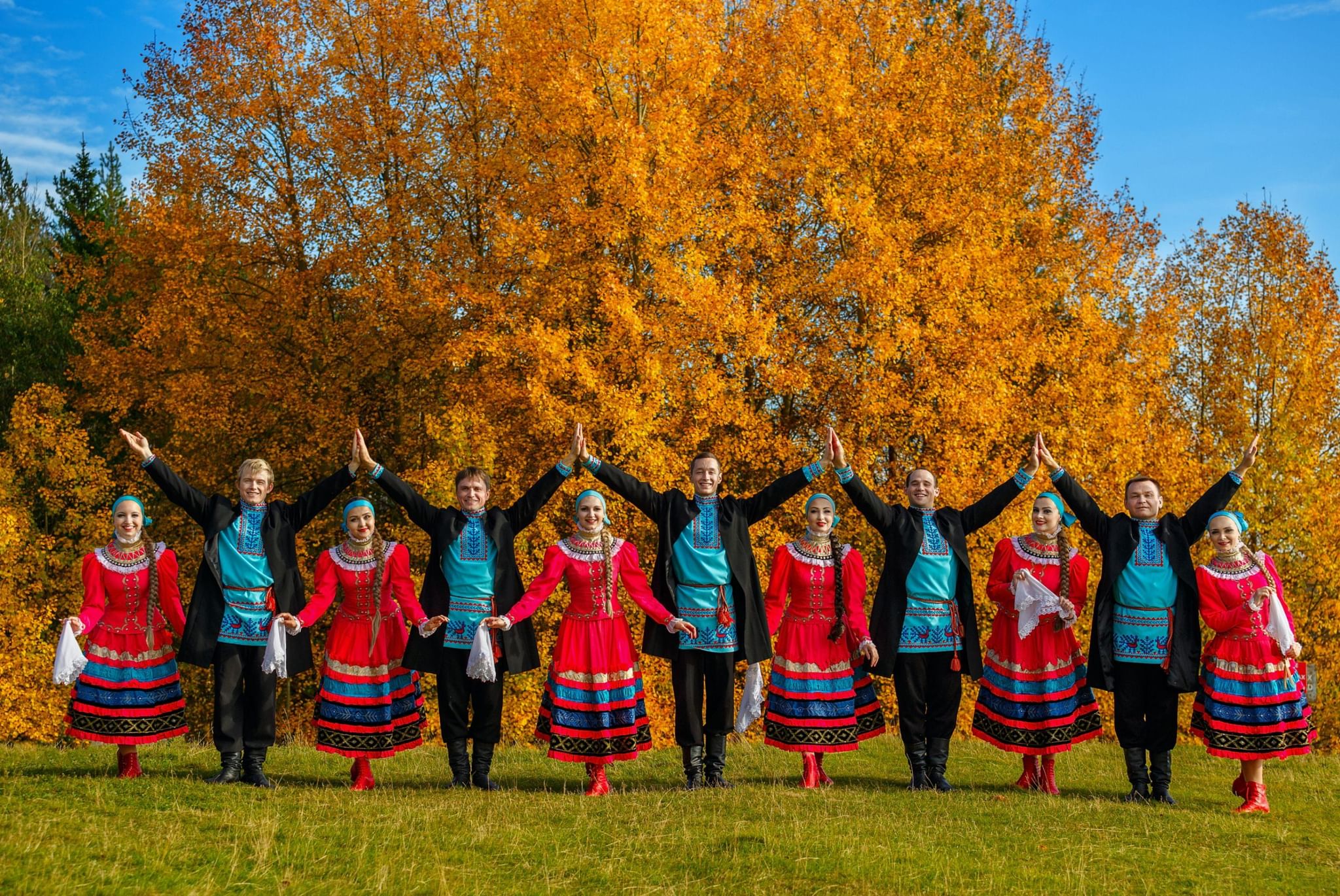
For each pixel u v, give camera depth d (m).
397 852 5.59
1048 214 17.89
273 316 18.30
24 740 17.06
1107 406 16.12
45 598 18.31
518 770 8.62
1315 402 18.55
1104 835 6.41
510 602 7.64
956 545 8.03
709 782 7.77
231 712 7.19
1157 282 18.78
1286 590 18.59
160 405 18.56
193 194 18.41
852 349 16.12
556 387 15.77
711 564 7.73
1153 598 7.70
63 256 19.95
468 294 16.09
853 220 15.12
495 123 18.64
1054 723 7.77
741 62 17.81
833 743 7.73
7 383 23.36
